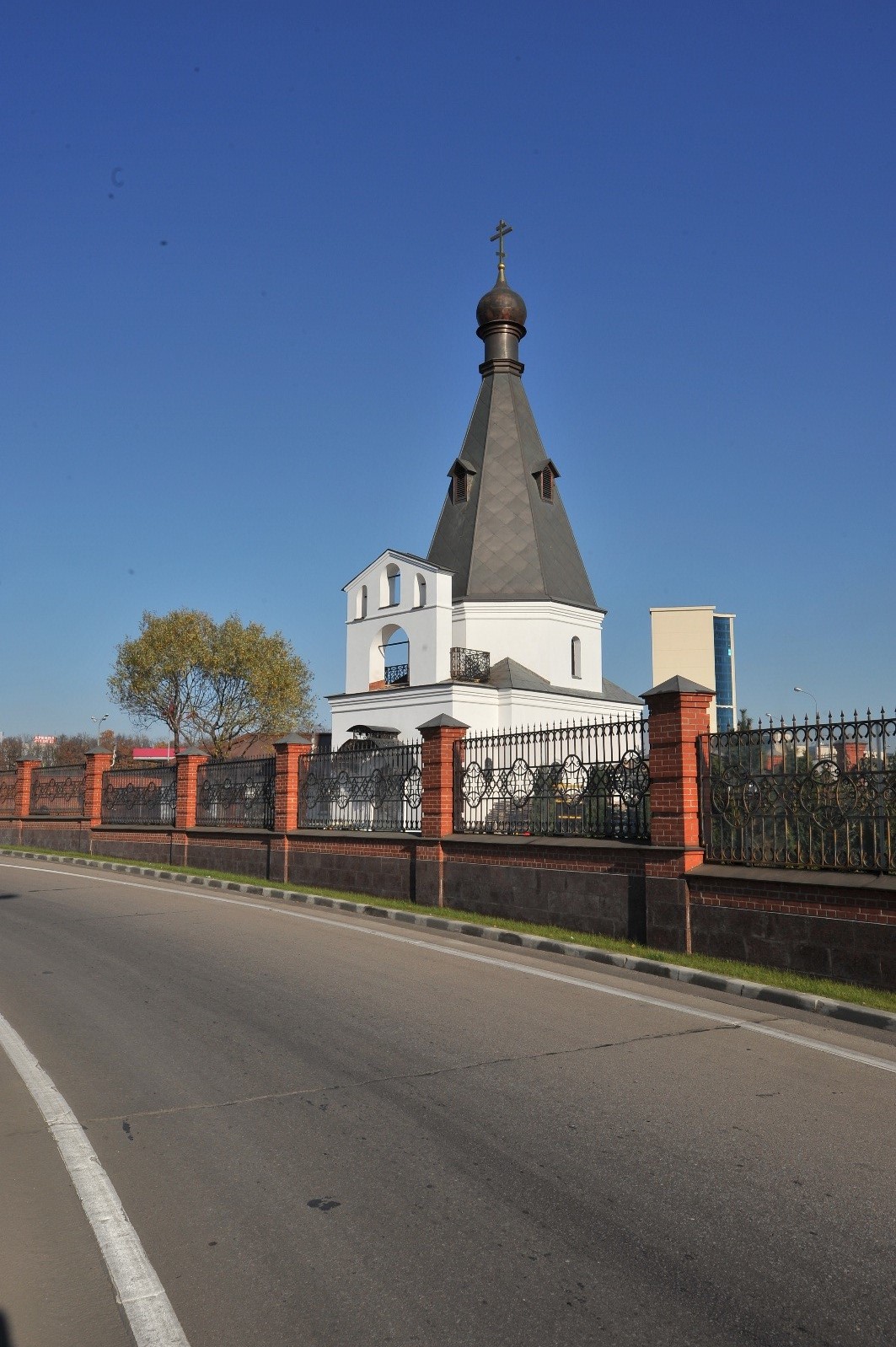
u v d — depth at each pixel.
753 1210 4.64
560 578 37.47
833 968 9.57
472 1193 4.83
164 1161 5.30
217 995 9.14
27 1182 5.06
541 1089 6.41
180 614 50.19
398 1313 3.76
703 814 11.22
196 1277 4.07
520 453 38.03
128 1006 8.73
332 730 37.88
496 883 14.14
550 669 36.25
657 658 66.81
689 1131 5.66
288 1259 4.20
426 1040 7.59
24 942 12.23
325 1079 6.66
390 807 17.12
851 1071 6.86
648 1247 4.28
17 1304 3.89
